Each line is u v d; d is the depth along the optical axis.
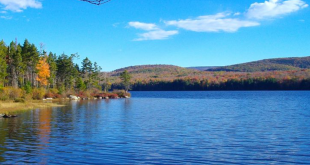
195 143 18.61
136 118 32.84
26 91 67.12
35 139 19.75
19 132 22.53
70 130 23.66
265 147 17.45
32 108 45.84
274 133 22.14
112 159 14.88
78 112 40.31
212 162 14.39
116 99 88.69
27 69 82.06
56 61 101.38
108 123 28.16
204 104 59.59
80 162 14.34
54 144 18.20
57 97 83.38
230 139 19.91
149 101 74.62
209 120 30.66
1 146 17.56
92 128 24.78
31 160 14.63
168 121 29.86
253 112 39.72
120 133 22.30
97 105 57.03
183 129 24.34
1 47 67.06
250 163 14.23
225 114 37.25
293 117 32.78
